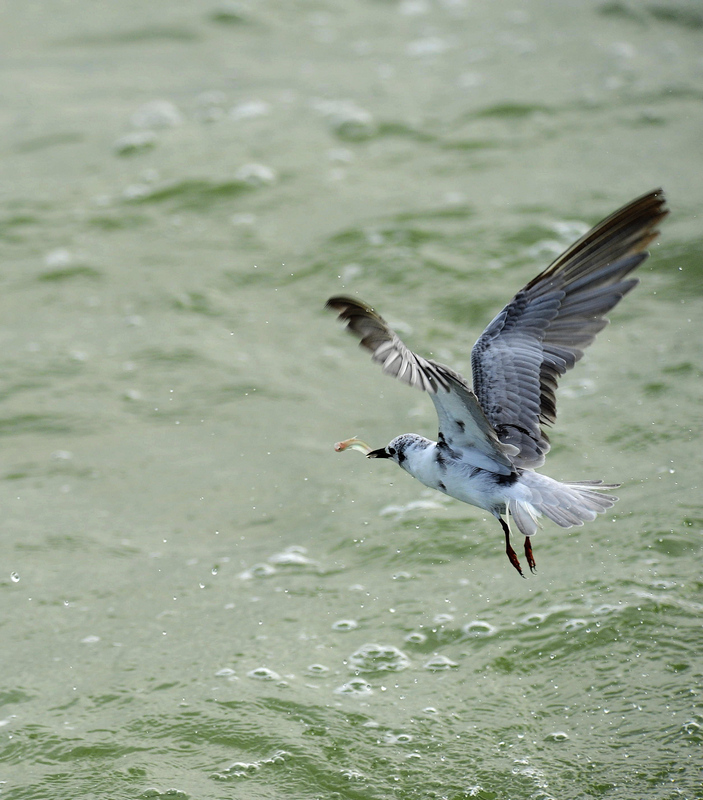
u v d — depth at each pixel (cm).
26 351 1380
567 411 1230
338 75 1991
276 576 1052
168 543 1099
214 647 969
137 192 1680
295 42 2139
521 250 1488
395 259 1493
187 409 1291
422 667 937
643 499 1092
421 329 1370
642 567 1013
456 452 776
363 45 2117
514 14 2209
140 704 908
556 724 865
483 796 802
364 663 944
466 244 1511
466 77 1950
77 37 2175
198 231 1593
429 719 880
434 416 1259
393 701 901
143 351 1379
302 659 952
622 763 820
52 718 896
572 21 2144
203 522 1127
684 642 927
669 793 788
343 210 1608
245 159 1744
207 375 1341
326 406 1291
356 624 988
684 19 2105
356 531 1105
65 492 1172
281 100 1916
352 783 822
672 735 840
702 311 1362
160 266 1527
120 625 998
